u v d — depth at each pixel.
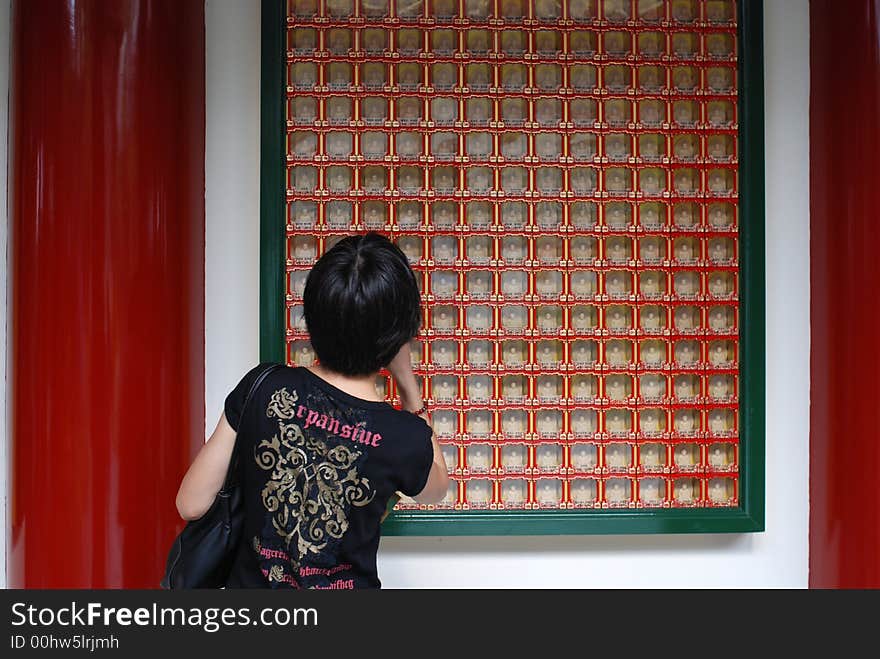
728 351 2.26
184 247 2.10
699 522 2.22
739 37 2.24
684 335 2.25
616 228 2.23
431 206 2.21
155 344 2.04
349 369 1.43
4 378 2.19
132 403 2.01
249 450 1.38
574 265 2.23
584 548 2.28
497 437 2.23
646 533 2.21
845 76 2.13
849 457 2.14
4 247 2.19
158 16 2.02
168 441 2.06
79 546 1.98
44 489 1.98
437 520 2.19
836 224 2.18
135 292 2.00
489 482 2.24
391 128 2.20
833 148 2.18
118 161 1.98
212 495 1.42
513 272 2.23
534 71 2.22
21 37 1.99
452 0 2.20
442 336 2.21
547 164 2.22
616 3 2.23
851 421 2.13
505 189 2.21
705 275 2.25
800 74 2.31
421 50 2.20
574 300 2.23
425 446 1.42
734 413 2.26
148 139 2.01
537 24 2.21
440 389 2.23
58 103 1.96
